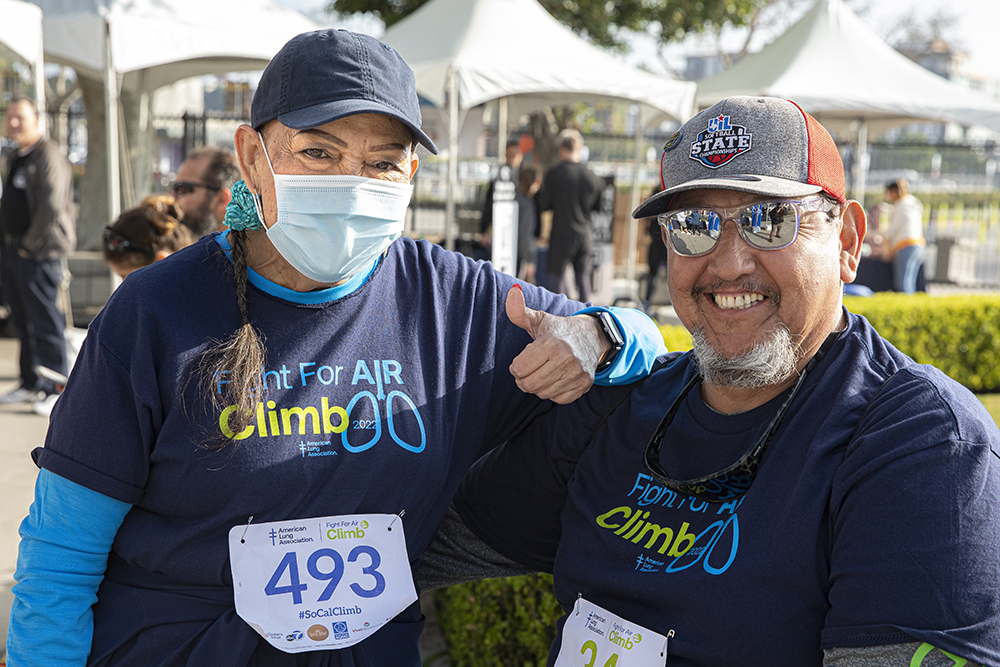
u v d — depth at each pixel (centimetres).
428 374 162
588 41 1712
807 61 1079
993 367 805
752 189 138
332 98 143
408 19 911
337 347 155
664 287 1178
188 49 735
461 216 1501
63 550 148
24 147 643
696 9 1702
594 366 160
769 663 134
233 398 145
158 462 148
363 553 153
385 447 154
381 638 154
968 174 2100
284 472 147
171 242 300
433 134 1499
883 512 127
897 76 1087
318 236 148
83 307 1028
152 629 150
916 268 1204
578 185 956
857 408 140
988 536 122
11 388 703
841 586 128
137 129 1279
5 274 655
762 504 140
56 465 146
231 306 152
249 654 146
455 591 329
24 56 653
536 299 178
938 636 119
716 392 157
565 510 170
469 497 192
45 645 147
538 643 277
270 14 825
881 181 2095
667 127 1936
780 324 144
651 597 147
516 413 177
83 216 1338
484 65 820
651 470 156
